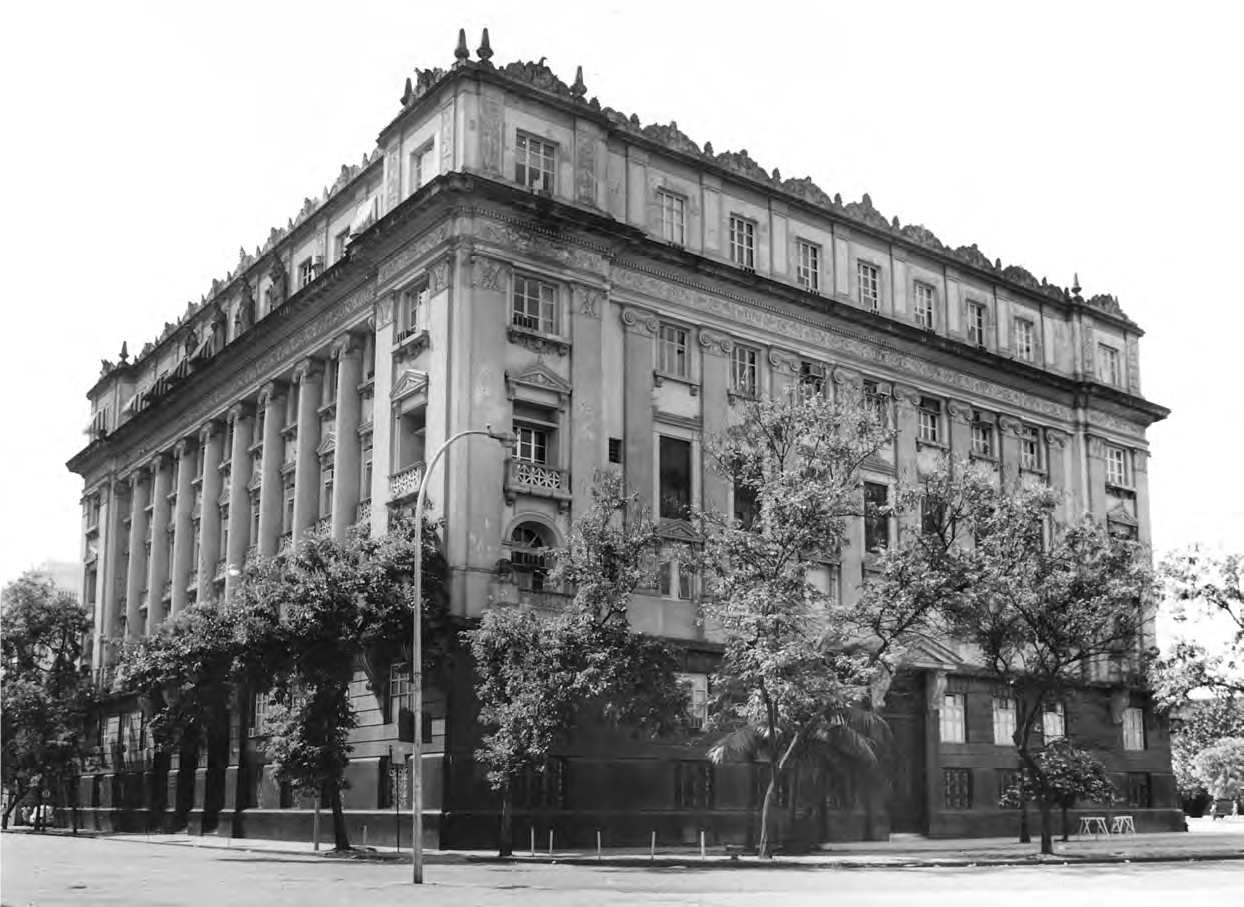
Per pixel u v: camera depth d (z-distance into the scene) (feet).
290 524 179.83
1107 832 186.09
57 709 213.46
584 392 146.92
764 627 115.75
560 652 115.75
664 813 140.56
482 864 112.06
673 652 123.44
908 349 185.47
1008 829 178.09
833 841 154.61
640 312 155.74
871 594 131.03
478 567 134.21
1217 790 330.95
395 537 133.18
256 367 191.62
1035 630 138.82
